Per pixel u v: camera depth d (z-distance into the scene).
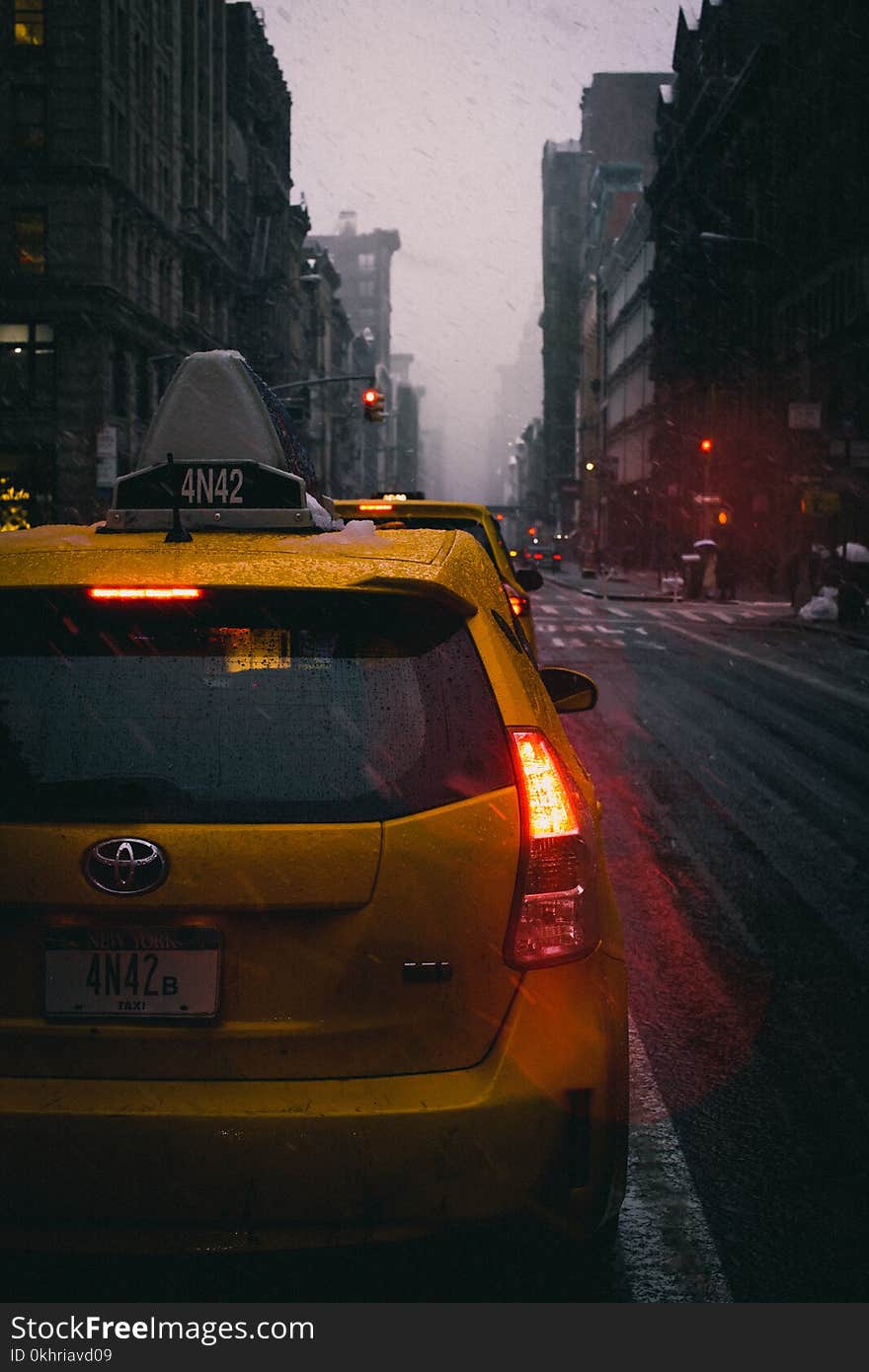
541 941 2.63
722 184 63.69
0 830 2.53
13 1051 2.56
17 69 48.34
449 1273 3.09
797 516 51.34
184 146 62.31
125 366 52.62
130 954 2.55
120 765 2.58
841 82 46.09
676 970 5.73
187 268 62.97
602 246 121.62
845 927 6.43
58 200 48.41
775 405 54.66
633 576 78.81
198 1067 2.54
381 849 2.55
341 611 2.73
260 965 2.55
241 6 78.31
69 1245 2.51
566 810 2.73
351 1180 2.48
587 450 134.88
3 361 48.91
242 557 2.74
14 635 2.70
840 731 13.76
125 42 51.56
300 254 100.88
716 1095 4.38
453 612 2.81
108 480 47.56
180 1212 2.48
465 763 2.67
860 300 44.31
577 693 5.19
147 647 2.68
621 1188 2.89
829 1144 4.01
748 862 7.79
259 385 3.69
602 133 136.62
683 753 11.98
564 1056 2.62
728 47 66.12
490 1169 2.53
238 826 2.54
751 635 30.05
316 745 2.61
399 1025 2.56
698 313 69.19
